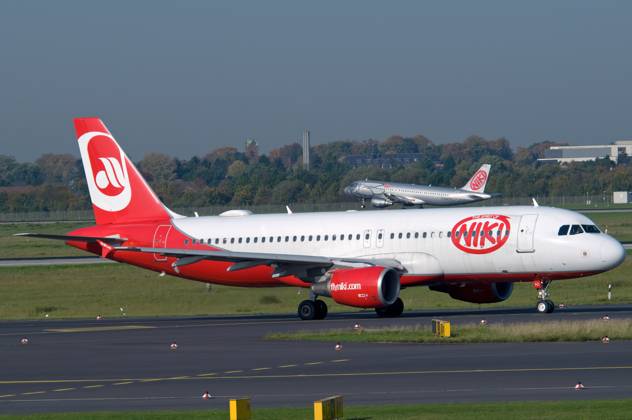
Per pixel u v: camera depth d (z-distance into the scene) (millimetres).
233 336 174250
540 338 149500
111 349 160250
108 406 107000
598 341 147250
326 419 87500
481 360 130875
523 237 198250
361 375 122500
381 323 190250
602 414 90562
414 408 96688
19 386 124188
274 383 119125
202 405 105438
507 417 90375
